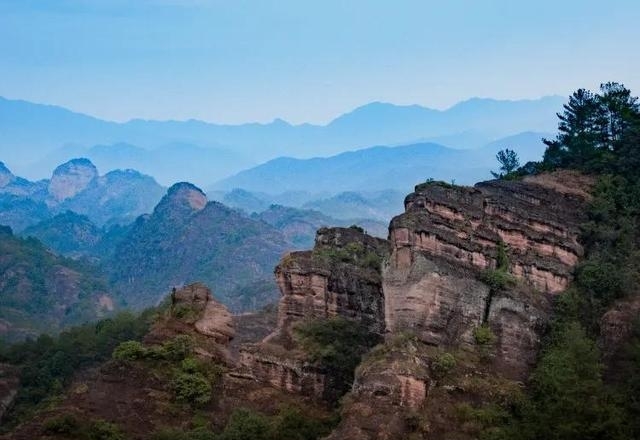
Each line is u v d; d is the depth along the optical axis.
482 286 85.12
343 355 92.50
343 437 70.06
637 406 69.50
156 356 93.19
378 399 73.38
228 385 92.12
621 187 102.19
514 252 90.75
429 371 76.62
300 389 91.00
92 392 87.44
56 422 78.75
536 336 82.75
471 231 90.44
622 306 83.56
